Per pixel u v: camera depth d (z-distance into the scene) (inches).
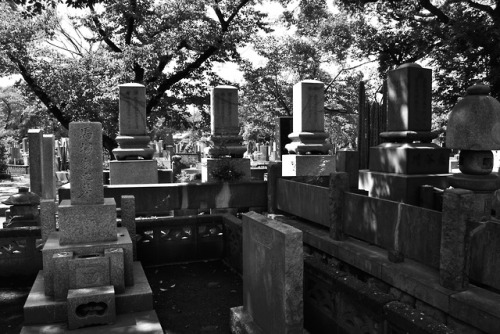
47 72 596.7
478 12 534.3
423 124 308.8
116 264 193.2
